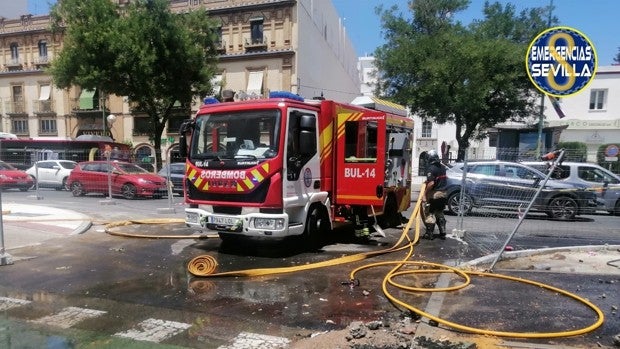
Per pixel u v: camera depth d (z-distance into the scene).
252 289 5.71
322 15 35.69
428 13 21.00
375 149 8.88
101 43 22.27
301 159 7.51
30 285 5.91
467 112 18.92
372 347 3.84
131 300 5.29
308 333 4.28
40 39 37.12
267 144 7.15
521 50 18.11
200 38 26.12
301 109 7.54
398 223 11.09
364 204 8.17
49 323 4.55
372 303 5.14
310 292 5.58
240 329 4.38
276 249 8.15
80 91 36.47
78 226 10.27
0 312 4.88
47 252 7.88
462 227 9.64
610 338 4.04
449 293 5.38
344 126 8.38
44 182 21.44
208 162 7.44
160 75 23.59
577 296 5.17
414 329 4.25
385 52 20.42
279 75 29.20
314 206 8.00
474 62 17.52
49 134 37.62
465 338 4.03
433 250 8.15
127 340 4.11
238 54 29.59
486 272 6.34
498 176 12.90
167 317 4.71
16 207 13.57
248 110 7.39
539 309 4.79
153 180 17.72
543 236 9.96
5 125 38.75
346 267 6.86
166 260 7.31
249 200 7.09
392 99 19.89
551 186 12.45
